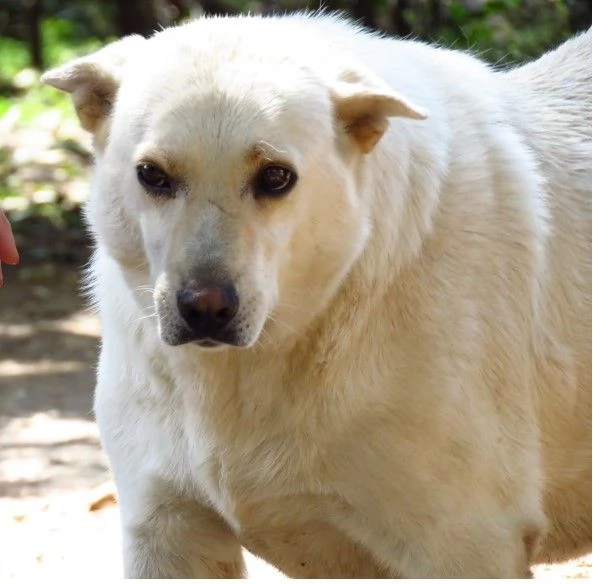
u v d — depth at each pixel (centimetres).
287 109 394
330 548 434
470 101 446
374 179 410
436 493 409
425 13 1089
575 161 469
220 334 384
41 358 1050
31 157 1675
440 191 418
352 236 402
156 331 415
